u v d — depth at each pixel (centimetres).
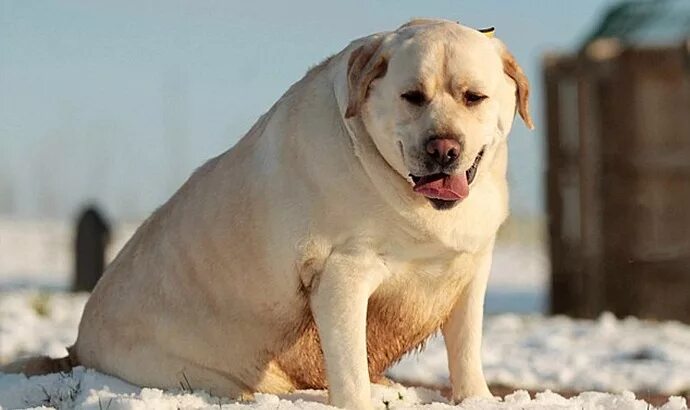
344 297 990
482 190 995
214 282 1084
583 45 2827
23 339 1819
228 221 1068
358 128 973
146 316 1127
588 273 2792
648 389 1436
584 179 2778
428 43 951
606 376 1542
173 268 1113
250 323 1075
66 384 1125
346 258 994
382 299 1027
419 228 977
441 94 943
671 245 2716
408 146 934
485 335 2078
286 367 1098
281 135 1033
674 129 2711
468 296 1059
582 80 2773
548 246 2847
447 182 934
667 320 2706
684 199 2703
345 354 984
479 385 1069
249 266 1055
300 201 1008
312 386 1118
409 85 940
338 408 967
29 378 1195
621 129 2756
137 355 1130
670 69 2698
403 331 1056
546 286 3130
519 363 1677
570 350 1853
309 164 1002
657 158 2723
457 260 1014
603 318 2436
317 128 1002
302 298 1041
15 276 4347
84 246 3156
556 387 1453
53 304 2428
